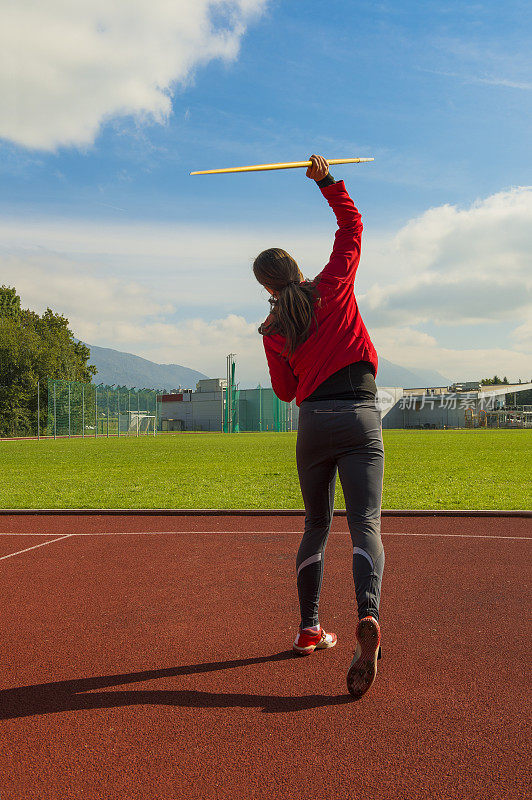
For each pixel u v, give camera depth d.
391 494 9.69
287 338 2.58
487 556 5.09
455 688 2.57
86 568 4.89
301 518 7.32
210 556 5.27
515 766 1.96
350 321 2.63
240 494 10.04
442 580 4.33
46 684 2.67
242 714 2.36
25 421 56.88
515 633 3.23
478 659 2.88
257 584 4.33
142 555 5.36
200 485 11.55
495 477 12.59
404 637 3.20
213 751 2.08
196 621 3.54
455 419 74.12
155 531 6.58
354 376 2.61
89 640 3.23
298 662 2.90
